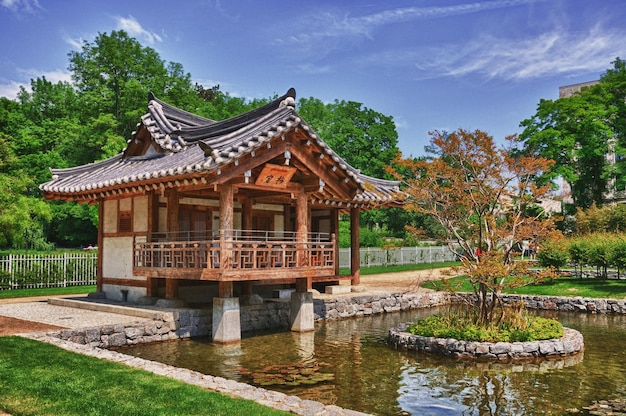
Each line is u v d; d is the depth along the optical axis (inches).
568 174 1475.1
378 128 2085.4
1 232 954.7
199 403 280.2
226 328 546.9
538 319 573.9
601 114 1460.4
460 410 347.3
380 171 2049.7
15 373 326.0
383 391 386.9
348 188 645.3
